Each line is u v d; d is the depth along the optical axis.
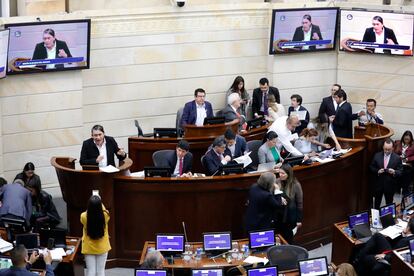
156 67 19.55
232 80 20.50
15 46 17.17
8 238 13.96
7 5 17.50
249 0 20.70
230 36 20.19
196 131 17.50
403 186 18.05
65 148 18.38
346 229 14.74
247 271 12.41
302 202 15.06
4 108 17.58
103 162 15.22
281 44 20.23
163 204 14.89
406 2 20.50
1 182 15.04
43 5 17.81
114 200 14.88
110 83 19.16
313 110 21.06
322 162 15.91
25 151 17.98
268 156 15.89
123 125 19.48
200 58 19.98
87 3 18.97
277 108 19.23
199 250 13.62
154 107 19.75
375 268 13.59
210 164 15.55
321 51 20.75
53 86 17.97
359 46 20.41
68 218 15.00
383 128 17.84
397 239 14.33
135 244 15.06
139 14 19.06
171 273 13.12
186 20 19.62
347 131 19.73
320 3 20.42
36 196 15.75
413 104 20.42
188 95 20.06
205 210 14.97
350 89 20.94
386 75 20.52
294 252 12.80
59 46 17.66
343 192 16.56
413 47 20.06
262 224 14.31
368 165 17.02
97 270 13.67
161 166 15.48
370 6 20.31
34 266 13.17
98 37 18.77
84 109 19.00
